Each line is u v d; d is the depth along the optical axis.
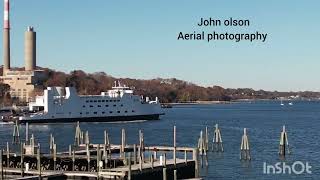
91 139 175.62
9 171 83.69
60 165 88.69
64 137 184.25
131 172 76.69
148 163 86.75
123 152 98.94
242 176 96.31
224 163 111.56
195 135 192.00
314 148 144.62
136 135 192.12
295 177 95.62
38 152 84.38
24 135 193.25
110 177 76.38
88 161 86.19
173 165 83.31
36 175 80.81
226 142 159.25
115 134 196.25
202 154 114.94
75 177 78.88
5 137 186.75
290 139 173.62
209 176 96.00
